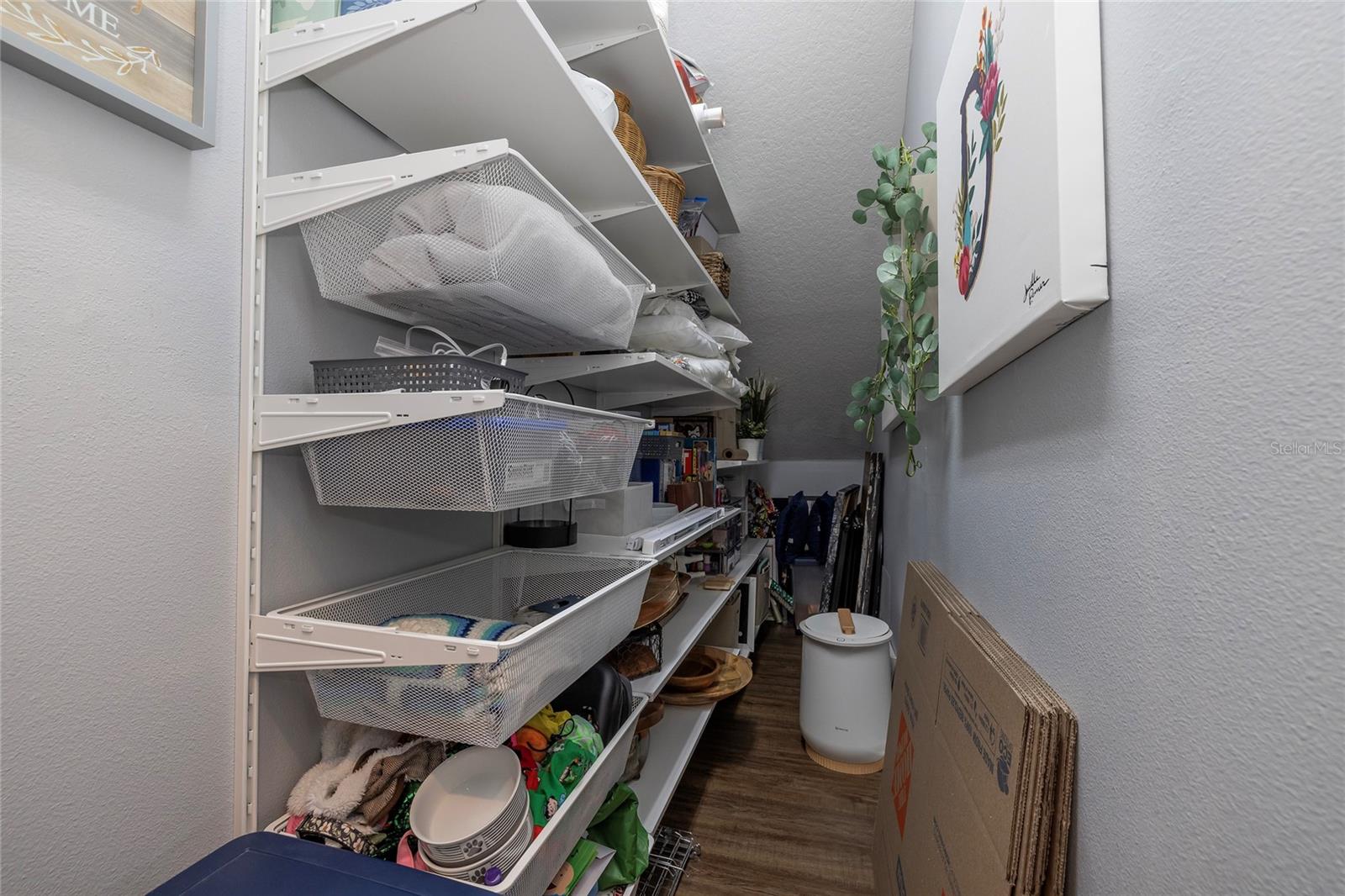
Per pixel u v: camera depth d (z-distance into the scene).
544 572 1.32
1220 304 0.40
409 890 0.64
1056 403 0.70
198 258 0.77
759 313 3.29
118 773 0.69
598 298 1.07
